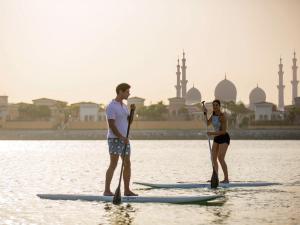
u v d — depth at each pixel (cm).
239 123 17075
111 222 1319
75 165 3588
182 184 2048
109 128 1639
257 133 14762
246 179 2464
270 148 7506
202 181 2359
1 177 2561
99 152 6166
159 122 15775
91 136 14875
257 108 17400
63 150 6906
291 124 16125
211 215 1403
